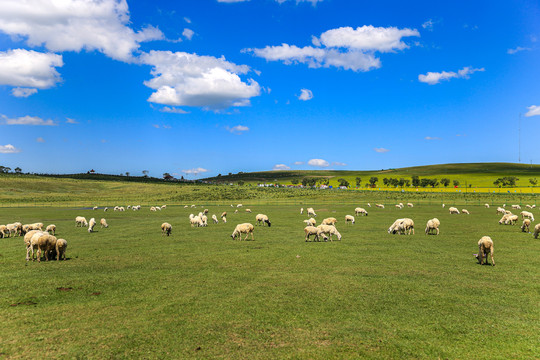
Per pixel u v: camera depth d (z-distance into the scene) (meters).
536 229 30.67
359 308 13.26
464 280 17.02
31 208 83.19
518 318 12.27
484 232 34.78
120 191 157.25
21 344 10.28
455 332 11.17
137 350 9.94
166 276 18.06
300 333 11.09
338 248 26.02
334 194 120.50
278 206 82.88
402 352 9.87
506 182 173.75
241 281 17.05
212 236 33.44
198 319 12.20
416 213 59.28
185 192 142.50
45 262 21.67
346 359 9.47
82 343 10.36
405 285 16.22
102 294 15.01
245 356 9.61
